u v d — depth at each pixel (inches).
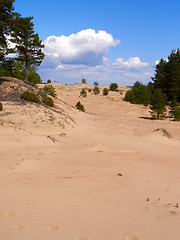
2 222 146.9
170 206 193.2
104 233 137.9
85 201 192.1
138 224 153.6
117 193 218.2
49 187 225.1
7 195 201.9
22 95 964.6
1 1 1040.8
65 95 2625.5
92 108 2110.0
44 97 1189.1
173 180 291.7
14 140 506.0
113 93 3385.8
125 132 859.4
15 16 1136.8
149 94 2453.2
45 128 681.0
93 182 248.2
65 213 165.5
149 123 1339.8
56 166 317.7
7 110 734.5
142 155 466.9
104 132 815.1
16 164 311.4
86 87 4232.3
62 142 570.9
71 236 131.7
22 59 1615.4
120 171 311.3
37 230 137.1
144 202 199.0
